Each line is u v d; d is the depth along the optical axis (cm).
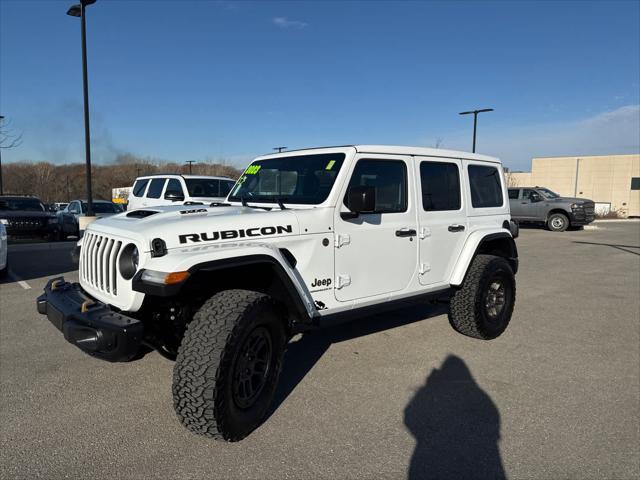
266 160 456
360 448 297
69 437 306
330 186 382
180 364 280
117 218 379
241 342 288
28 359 440
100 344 286
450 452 294
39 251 1242
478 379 407
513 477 269
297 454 289
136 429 317
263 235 333
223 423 283
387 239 417
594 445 303
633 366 441
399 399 366
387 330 543
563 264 1091
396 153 432
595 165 4200
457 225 488
